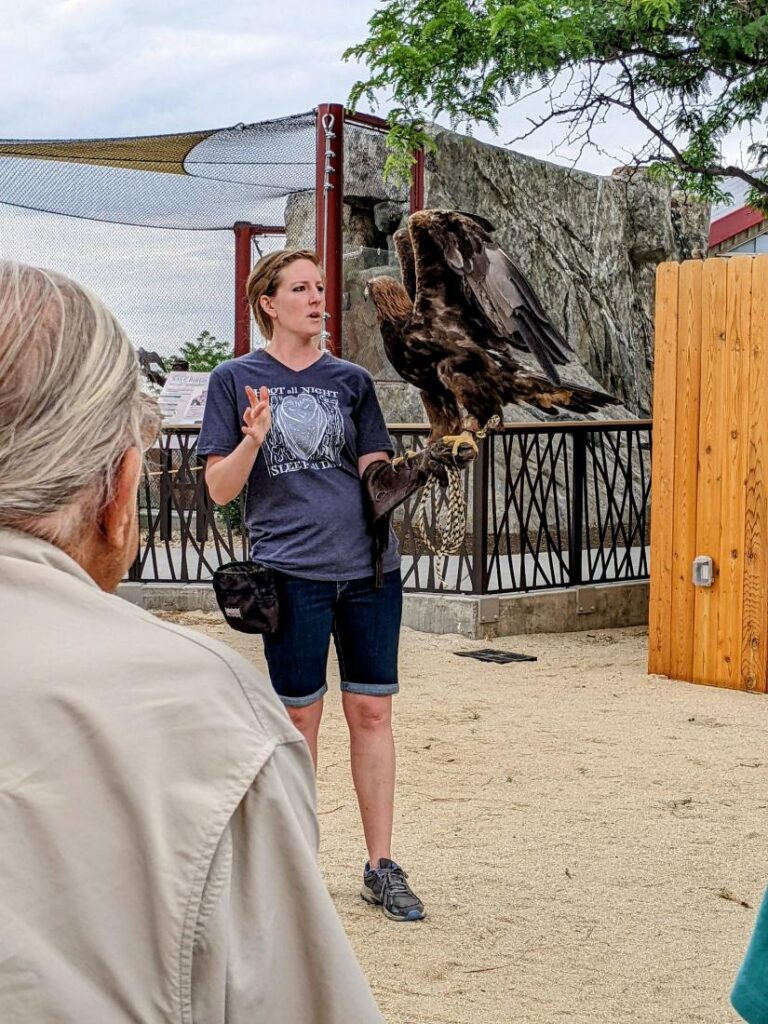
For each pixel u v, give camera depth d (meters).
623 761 5.49
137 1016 0.94
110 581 1.20
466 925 3.67
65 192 10.80
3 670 0.99
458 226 4.21
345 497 3.69
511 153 14.11
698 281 7.08
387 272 11.94
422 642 8.21
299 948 1.03
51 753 0.97
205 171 10.59
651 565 7.34
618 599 9.10
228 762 1.01
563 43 9.02
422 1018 3.06
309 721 3.73
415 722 6.16
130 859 0.96
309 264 3.71
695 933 3.65
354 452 3.75
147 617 1.09
